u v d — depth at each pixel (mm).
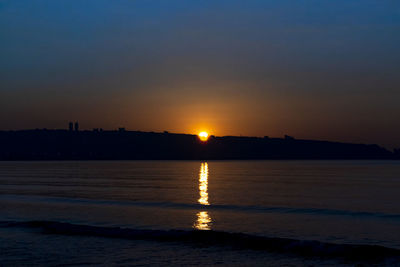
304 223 40125
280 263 23203
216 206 55438
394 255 24078
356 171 198750
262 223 40000
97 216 44531
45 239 29188
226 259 24000
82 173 186500
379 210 52344
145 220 41594
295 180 125750
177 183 114562
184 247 26922
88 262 23203
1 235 30750
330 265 22750
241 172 196625
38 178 141250
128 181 124875
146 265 22531
